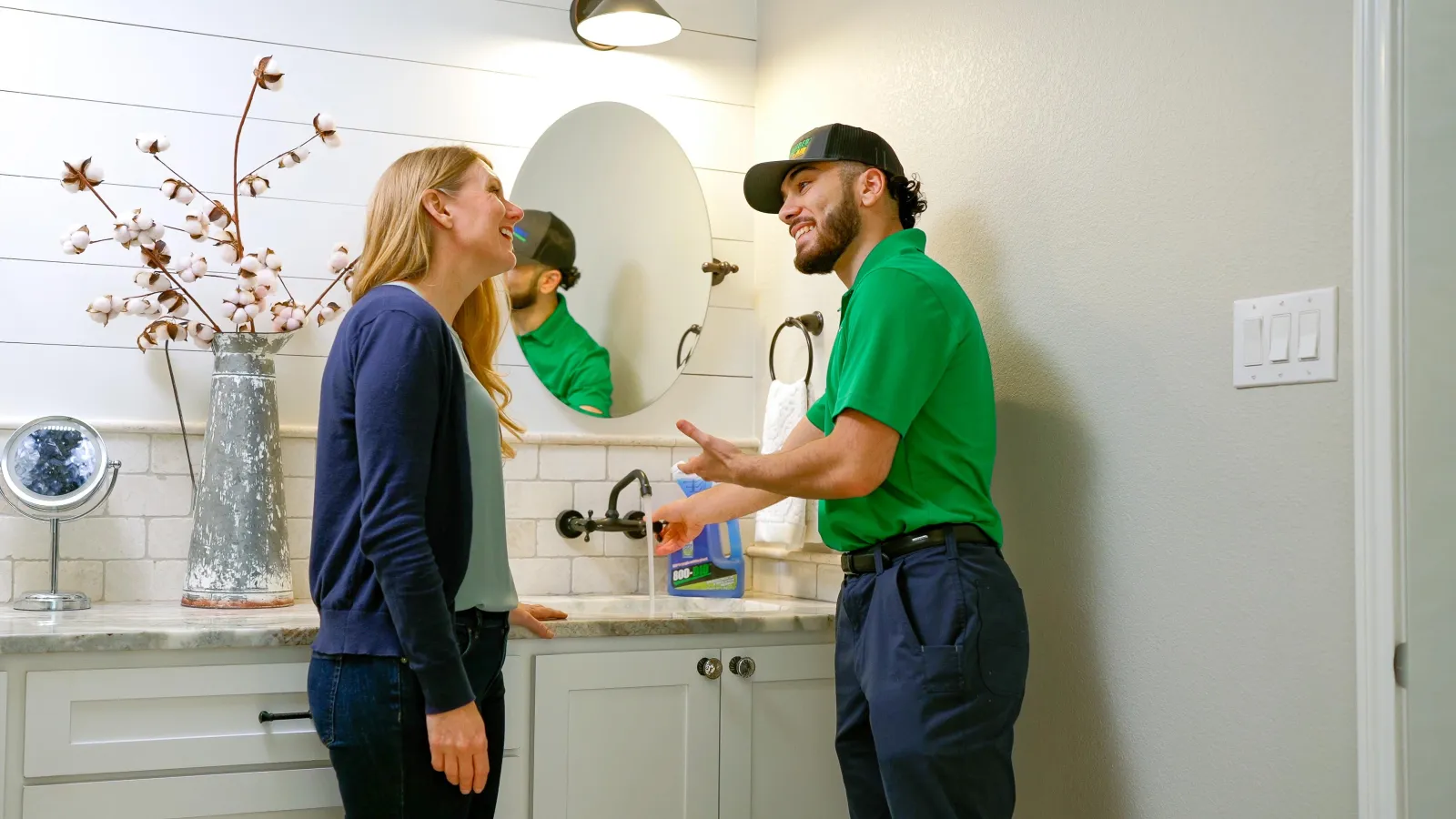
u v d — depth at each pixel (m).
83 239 2.21
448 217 1.76
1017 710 1.69
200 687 1.82
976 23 2.11
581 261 2.75
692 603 2.57
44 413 2.32
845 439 1.67
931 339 1.71
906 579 1.71
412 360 1.53
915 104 2.30
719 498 2.28
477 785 1.56
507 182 2.70
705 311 2.85
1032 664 1.91
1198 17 1.63
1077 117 1.85
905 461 1.75
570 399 2.72
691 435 1.71
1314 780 1.42
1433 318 1.34
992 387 1.82
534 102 2.73
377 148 2.59
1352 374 1.39
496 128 2.70
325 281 2.53
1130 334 1.73
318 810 1.88
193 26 2.46
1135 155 1.73
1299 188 1.47
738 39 2.96
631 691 2.08
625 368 2.77
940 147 2.21
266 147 2.50
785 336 2.76
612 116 2.80
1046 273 1.91
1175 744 1.63
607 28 2.70
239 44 2.49
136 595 2.35
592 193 2.77
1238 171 1.55
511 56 2.72
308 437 2.47
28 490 2.15
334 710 1.56
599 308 2.76
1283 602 1.47
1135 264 1.72
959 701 1.63
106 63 2.40
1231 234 1.56
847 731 1.89
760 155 2.94
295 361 2.48
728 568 2.68
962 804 1.63
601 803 2.05
